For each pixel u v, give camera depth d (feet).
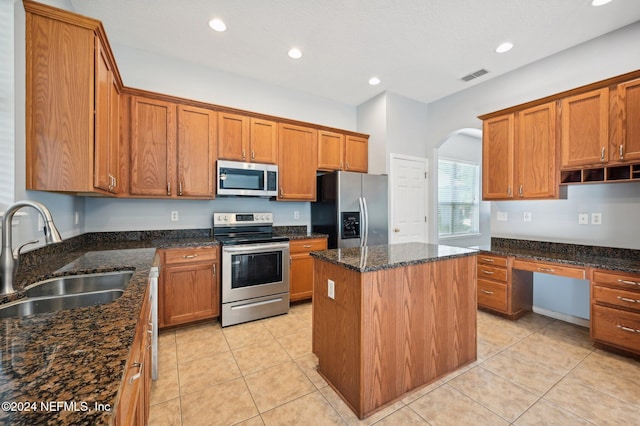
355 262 5.49
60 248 6.56
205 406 5.41
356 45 8.96
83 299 4.26
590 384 5.99
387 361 5.41
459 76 10.99
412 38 8.55
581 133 8.00
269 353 7.36
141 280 4.40
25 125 5.00
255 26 8.05
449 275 6.41
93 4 7.14
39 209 3.62
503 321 9.28
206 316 8.92
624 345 6.86
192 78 10.22
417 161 13.48
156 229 9.79
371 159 13.32
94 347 2.26
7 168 4.63
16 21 4.75
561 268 7.95
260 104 11.61
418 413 5.21
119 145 8.12
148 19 7.78
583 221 8.84
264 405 5.45
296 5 7.17
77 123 5.36
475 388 5.91
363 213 11.66
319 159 11.94
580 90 8.00
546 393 5.73
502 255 9.30
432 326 6.09
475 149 18.22
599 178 8.20
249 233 11.25
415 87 12.05
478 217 18.37
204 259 8.87
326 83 11.78
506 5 7.09
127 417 2.44
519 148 9.41
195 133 9.36
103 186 6.24
